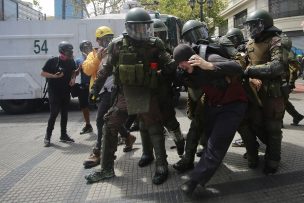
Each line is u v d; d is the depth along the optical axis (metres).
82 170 4.82
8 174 4.79
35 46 10.59
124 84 3.96
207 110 3.74
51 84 6.30
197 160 4.84
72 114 10.29
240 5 29.64
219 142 3.51
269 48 3.94
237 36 5.27
